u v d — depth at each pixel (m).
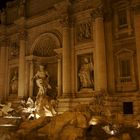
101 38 26.45
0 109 30.58
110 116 21.38
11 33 37.91
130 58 25.48
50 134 17.61
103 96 24.25
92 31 28.16
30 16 35.41
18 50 36.72
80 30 29.38
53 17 32.38
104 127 18.42
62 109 27.22
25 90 33.44
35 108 27.75
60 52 30.48
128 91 25.11
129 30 25.94
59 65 30.28
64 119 18.59
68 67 28.61
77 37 29.45
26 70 34.03
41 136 17.48
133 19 25.95
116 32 26.88
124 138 15.91
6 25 38.69
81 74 28.14
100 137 16.70
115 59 26.61
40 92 30.77
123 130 17.83
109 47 27.05
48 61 34.28
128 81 25.44
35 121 21.17
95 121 19.11
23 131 18.98
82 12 29.11
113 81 26.16
